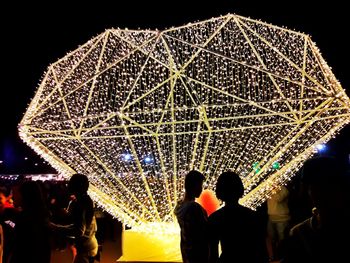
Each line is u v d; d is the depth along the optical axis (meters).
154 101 8.35
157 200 9.38
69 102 8.83
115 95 8.58
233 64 8.33
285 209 8.59
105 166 9.09
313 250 2.40
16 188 7.23
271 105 8.51
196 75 8.28
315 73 8.57
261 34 8.98
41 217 5.52
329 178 2.41
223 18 8.84
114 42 9.00
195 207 5.41
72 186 6.38
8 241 7.23
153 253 9.07
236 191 4.26
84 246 6.32
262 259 4.13
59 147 9.02
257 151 9.04
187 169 9.09
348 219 2.39
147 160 8.98
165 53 8.58
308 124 8.81
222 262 4.11
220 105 7.71
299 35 9.01
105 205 9.47
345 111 8.54
